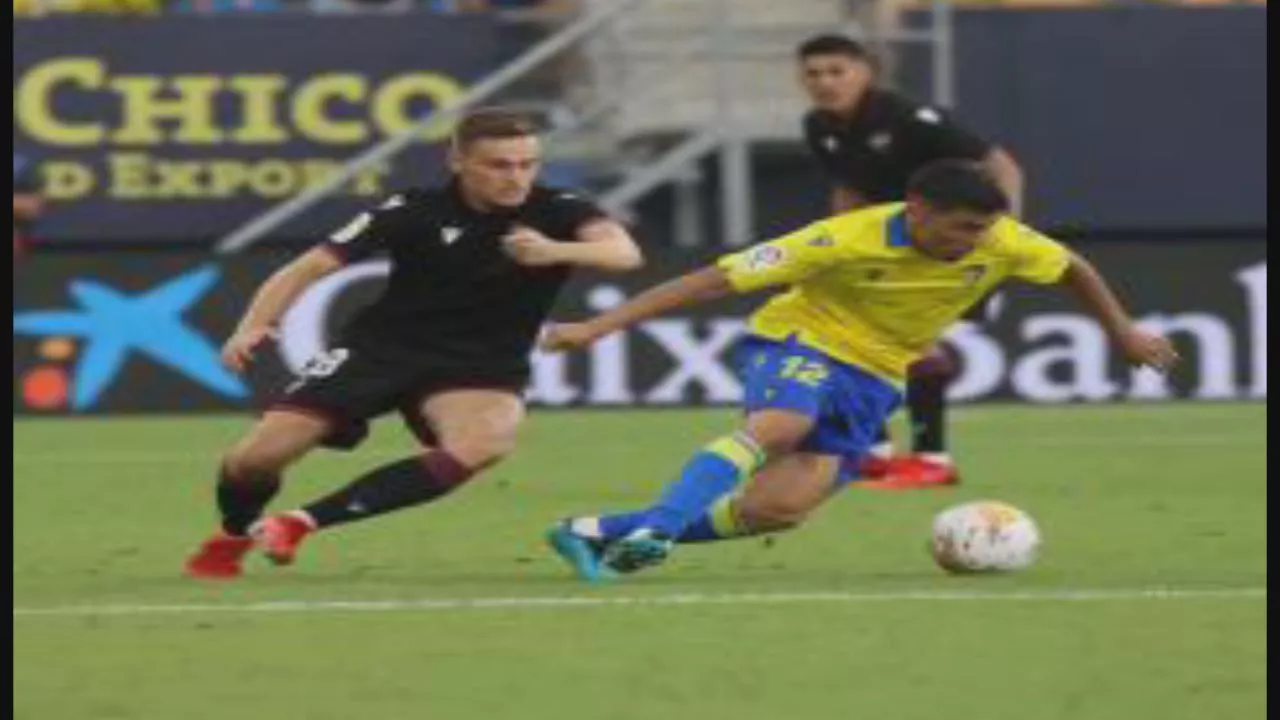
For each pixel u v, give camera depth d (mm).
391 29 77625
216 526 42875
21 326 68250
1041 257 35000
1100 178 79500
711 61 78438
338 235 34312
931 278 34469
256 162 77375
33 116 76562
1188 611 31406
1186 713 25234
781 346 34844
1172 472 52344
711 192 79562
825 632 29734
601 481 50938
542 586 33812
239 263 69062
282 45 77312
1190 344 70875
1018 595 32812
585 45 78688
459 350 34688
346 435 34781
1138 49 79375
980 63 78875
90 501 47031
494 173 34000
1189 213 79875
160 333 68812
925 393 49094
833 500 46375
